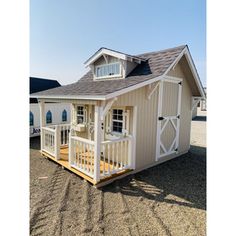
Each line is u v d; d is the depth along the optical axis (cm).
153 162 669
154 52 761
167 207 404
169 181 541
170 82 707
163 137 707
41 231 321
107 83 632
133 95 560
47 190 469
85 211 381
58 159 646
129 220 356
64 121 1275
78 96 505
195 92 827
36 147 885
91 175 503
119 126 632
